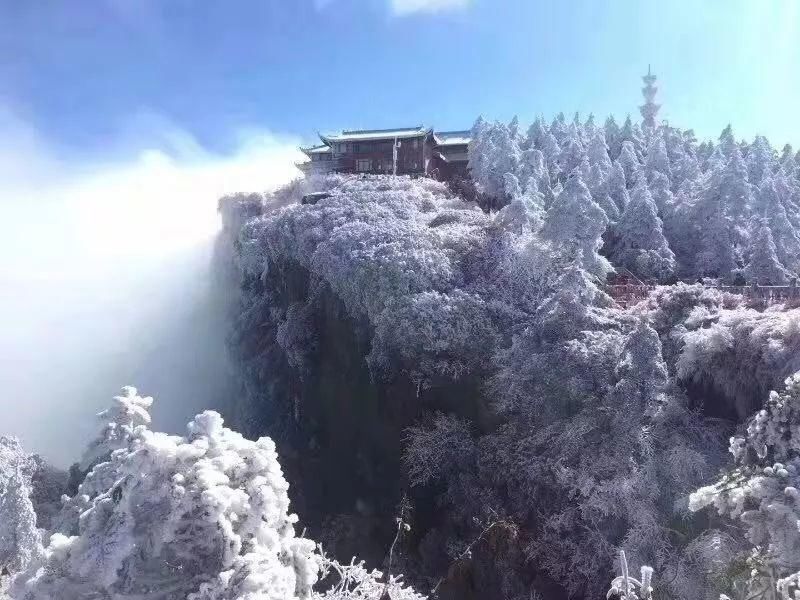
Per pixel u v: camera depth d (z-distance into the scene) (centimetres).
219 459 935
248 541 930
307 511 3288
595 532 1977
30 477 2989
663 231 3803
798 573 969
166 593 884
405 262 2977
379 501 2952
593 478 2034
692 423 2077
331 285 3322
